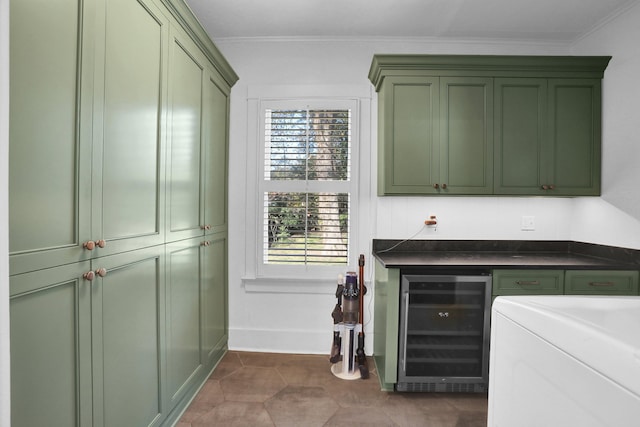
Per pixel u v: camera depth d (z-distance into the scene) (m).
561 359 0.54
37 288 0.94
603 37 2.45
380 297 2.41
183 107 1.85
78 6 1.08
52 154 0.99
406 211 2.74
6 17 0.73
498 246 2.74
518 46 2.76
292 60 2.76
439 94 2.40
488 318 2.12
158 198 1.59
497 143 2.40
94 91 1.15
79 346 1.10
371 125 2.74
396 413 1.97
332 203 2.74
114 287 1.28
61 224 1.03
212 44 2.14
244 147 2.77
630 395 0.42
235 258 2.79
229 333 2.80
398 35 2.70
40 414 0.97
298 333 2.78
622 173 2.27
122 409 1.34
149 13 1.49
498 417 0.75
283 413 1.95
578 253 2.65
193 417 1.90
